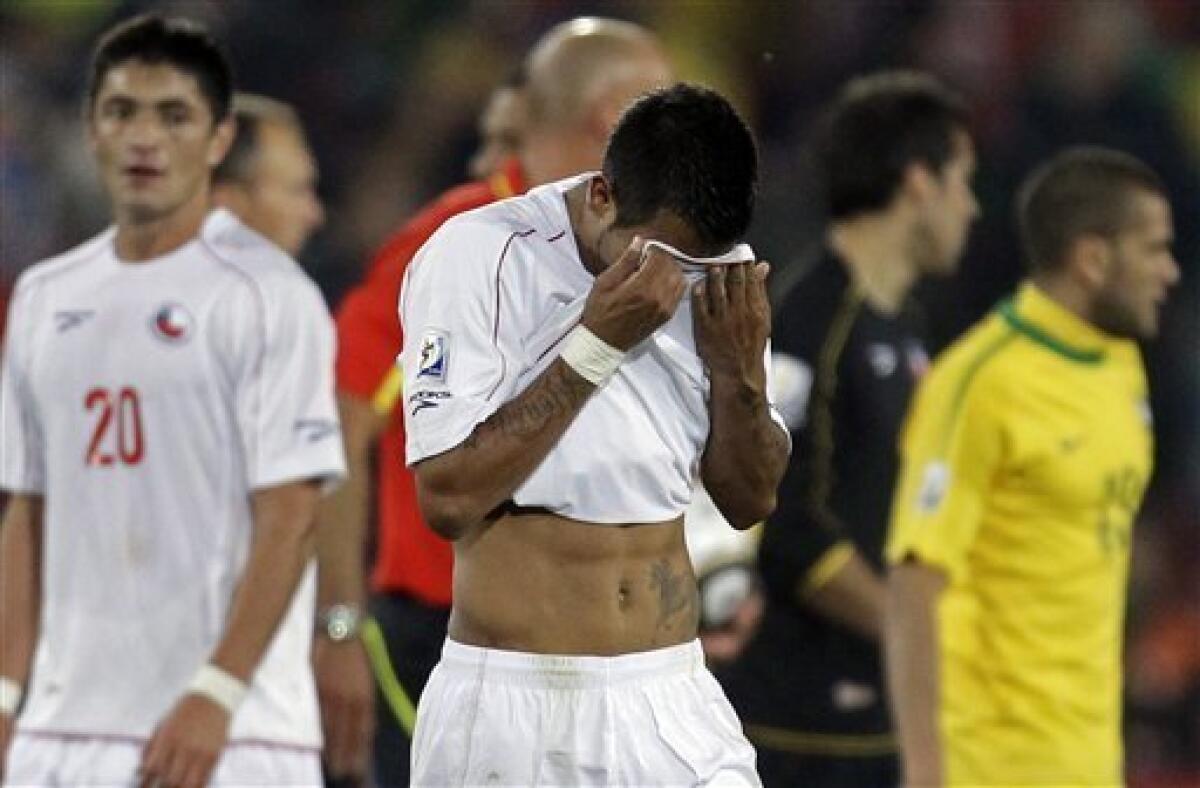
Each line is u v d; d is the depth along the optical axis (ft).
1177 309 161.68
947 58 171.63
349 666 76.38
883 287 83.15
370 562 92.99
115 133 68.44
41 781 68.13
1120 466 78.54
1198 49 175.01
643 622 54.90
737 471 55.93
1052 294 78.38
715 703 56.24
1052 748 77.25
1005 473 77.25
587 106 74.64
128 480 67.77
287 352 67.87
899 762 83.05
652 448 54.49
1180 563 154.51
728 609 81.10
